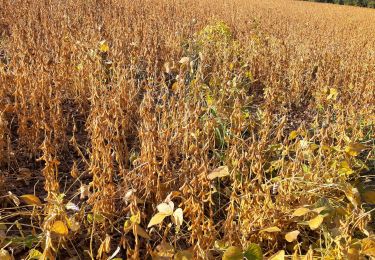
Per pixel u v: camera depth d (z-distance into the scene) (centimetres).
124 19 784
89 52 452
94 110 327
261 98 566
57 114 333
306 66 670
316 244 232
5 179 279
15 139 357
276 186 266
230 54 643
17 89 349
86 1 966
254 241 235
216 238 245
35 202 206
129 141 368
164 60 569
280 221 236
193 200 210
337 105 473
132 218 193
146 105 321
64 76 441
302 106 565
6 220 250
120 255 231
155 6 1114
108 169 237
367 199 267
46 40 539
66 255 227
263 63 618
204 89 454
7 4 834
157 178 257
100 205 233
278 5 2439
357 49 873
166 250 202
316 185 262
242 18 1209
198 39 687
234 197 227
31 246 216
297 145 309
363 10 3128
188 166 267
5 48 562
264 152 317
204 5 1470
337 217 243
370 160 374
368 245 196
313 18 1766
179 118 332
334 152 324
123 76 380
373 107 483
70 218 219
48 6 844
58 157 332
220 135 350
